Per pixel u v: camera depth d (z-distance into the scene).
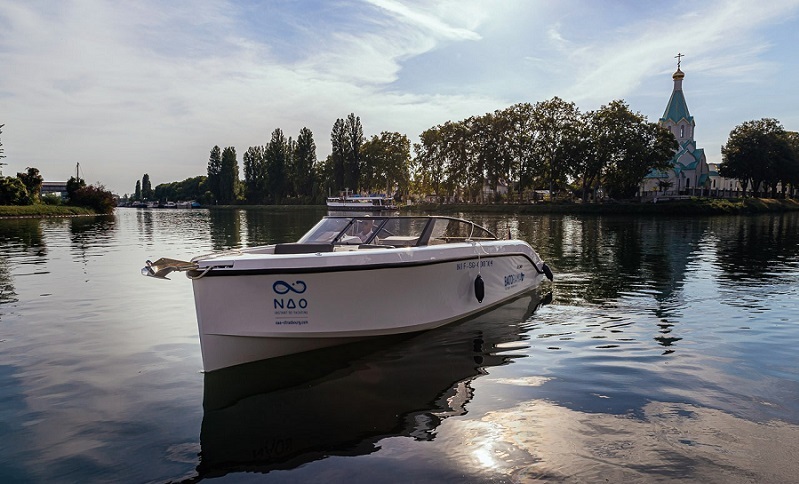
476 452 3.27
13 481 2.99
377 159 89.75
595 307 7.67
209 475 3.05
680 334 6.13
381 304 5.70
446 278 6.45
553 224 34.84
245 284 4.89
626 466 3.06
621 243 19.22
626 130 59.91
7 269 11.73
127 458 3.26
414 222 6.86
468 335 6.14
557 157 63.78
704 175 75.12
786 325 6.52
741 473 2.97
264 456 3.27
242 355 5.03
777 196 82.62
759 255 14.83
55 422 3.79
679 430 3.55
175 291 8.94
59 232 26.56
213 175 122.44
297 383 4.58
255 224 36.00
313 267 5.09
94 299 8.22
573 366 4.98
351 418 3.83
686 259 13.82
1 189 53.00
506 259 7.86
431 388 4.43
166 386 4.52
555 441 3.40
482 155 69.81
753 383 4.48
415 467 3.09
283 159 103.94
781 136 72.81
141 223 38.38
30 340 5.93
